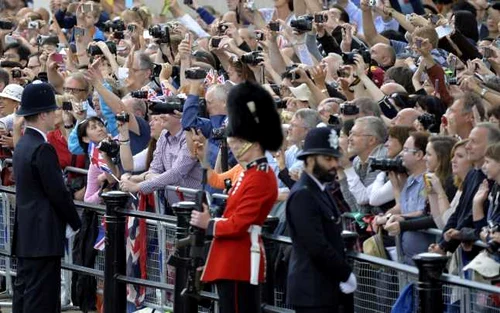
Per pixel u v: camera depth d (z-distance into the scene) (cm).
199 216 3175
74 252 4191
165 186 3978
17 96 4859
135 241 3881
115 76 4862
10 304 4409
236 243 3162
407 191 3462
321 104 4025
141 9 5734
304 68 4341
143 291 3928
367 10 4941
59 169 3862
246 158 3148
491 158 3131
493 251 2986
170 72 4628
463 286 2786
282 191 3634
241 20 5362
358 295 3272
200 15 5819
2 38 6141
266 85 4272
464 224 3209
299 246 3019
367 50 4475
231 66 4422
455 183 3384
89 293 4172
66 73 5141
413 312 2995
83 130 4356
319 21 4753
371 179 3666
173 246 3778
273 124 3138
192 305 3519
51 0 6500
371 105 3828
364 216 3472
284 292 3359
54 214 3862
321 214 2992
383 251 3391
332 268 2964
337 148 3012
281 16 5412
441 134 3597
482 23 5409
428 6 5628
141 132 4350
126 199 3825
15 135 4428
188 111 3878
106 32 5678
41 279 3869
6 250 4425
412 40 4484
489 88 3881
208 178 3750
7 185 4594
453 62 4262
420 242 3306
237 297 3172
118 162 4212
